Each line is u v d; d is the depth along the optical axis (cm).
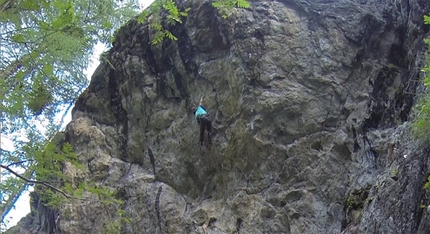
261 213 1118
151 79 1380
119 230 1259
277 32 1239
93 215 1297
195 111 1290
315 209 1081
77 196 789
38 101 771
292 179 1128
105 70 1488
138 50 1412
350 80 1200
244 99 1185
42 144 787
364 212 920
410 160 848
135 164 1381
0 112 766
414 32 1153
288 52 1218
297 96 1170
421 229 705
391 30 1234
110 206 1300
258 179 1161
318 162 1124
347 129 1142
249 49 1220
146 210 1273
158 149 1345
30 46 673
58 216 1304
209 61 1290
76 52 762
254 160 1170
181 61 1330
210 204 1219
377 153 1069
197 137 1273
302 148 1141
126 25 1458
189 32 1328
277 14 1265
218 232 1146
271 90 1177
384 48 1225
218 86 1255
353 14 1258
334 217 1057
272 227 1098
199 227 1180
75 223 1289
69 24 660
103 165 1370
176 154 1309
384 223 797
